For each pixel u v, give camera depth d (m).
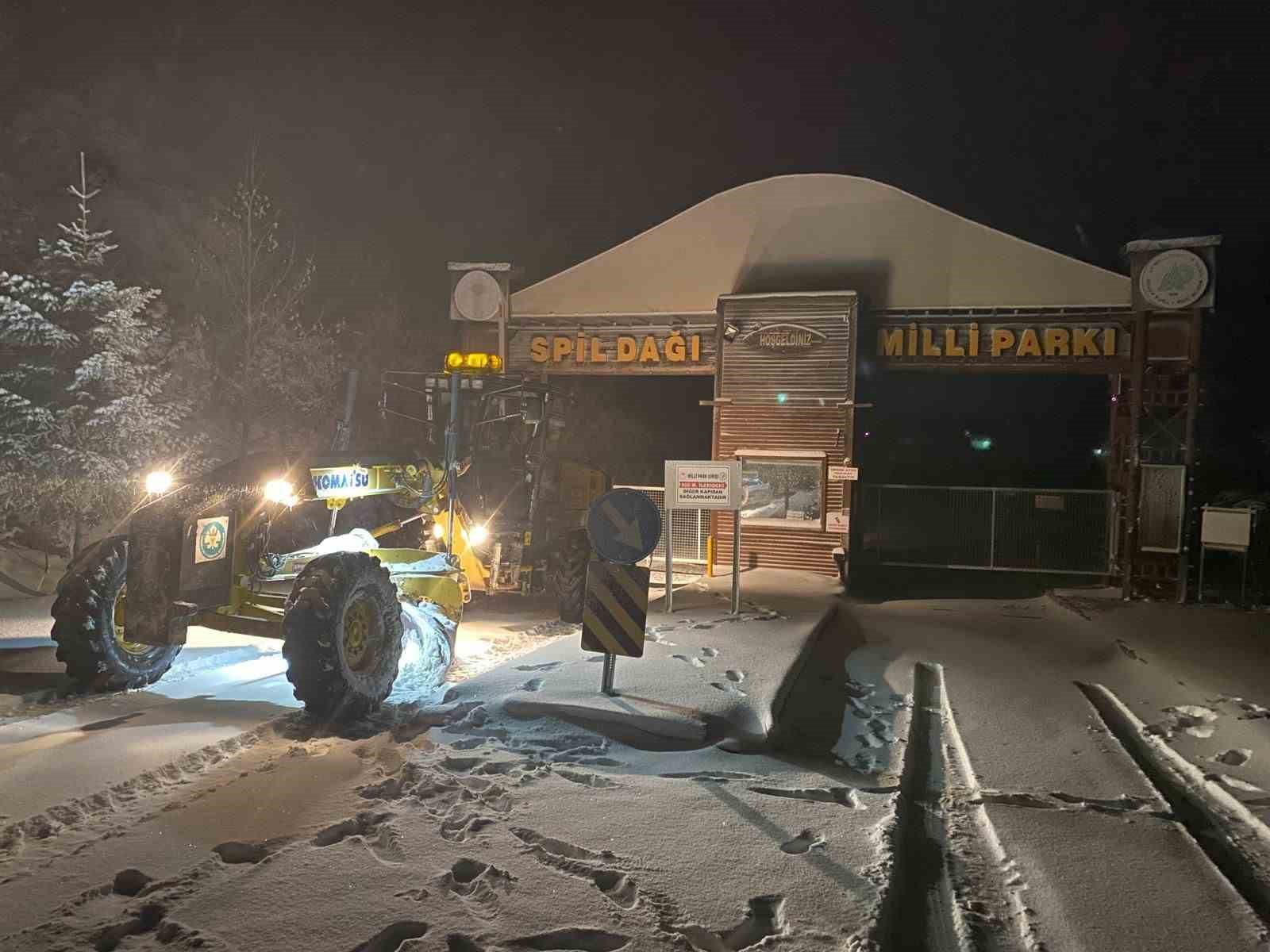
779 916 4.16
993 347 16.14
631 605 7.18
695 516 17.42
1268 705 8.18
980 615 13.36
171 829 4.73
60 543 13.95
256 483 7.94
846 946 3.91
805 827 5.18
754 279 16.97
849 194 16.62
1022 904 4.51
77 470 13.31
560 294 17.72
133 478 13.91
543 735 6.66
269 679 8.23
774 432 16.34
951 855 5.12
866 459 27.31
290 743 6.27
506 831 4.87
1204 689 8.71
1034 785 6.29
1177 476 14.65
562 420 13.10
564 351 17.77
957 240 16.27
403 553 9.02
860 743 7.26
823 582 15.41
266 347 18.81
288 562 8.30
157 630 7.14
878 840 5.03
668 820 5.17
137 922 3.83
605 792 5.55
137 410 13.66
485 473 12.04
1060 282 15.87
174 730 6.38
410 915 3.96
